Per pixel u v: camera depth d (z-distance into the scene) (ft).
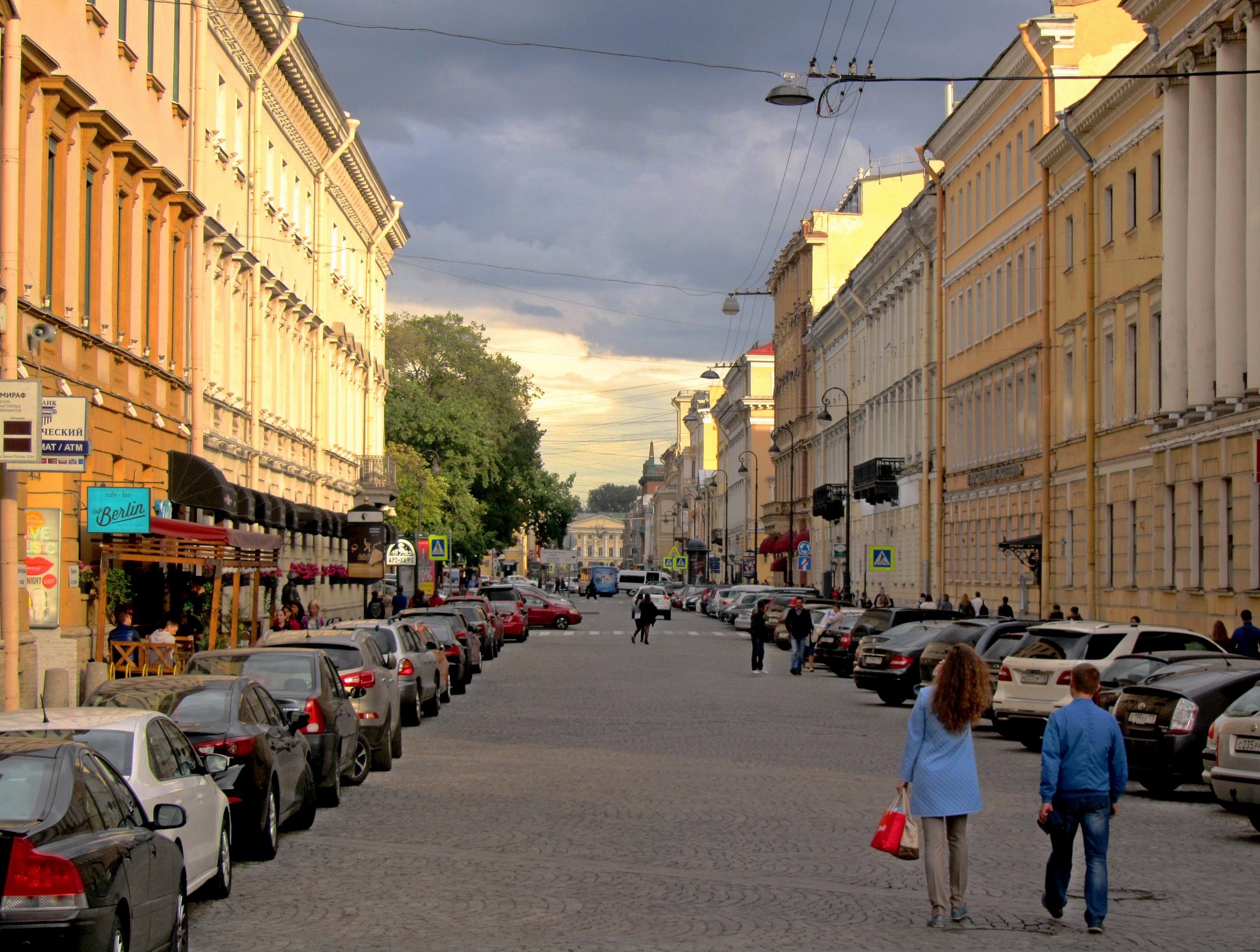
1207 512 104.88
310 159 157.69
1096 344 131.75
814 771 61.93
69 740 27.20
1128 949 31.12
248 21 121.08
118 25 86.22
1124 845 45.73
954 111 180.34
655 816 49.16
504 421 291.79
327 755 49.88
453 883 37.78
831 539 275.18
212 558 81.71
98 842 24.72
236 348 123.24
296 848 43.19
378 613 164.35
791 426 329.52
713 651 170.50
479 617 145.79
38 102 72.13
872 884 38.24
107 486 73.00
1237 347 99.81
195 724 40.27
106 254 84.48
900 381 216.13
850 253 303.27
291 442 149.59
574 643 185.98
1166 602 113.09
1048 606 143.02
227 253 117.60
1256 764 46.75
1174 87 109.91
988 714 87.35
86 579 76.28
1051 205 144.46
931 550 194.70
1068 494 139.23
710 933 32.07
